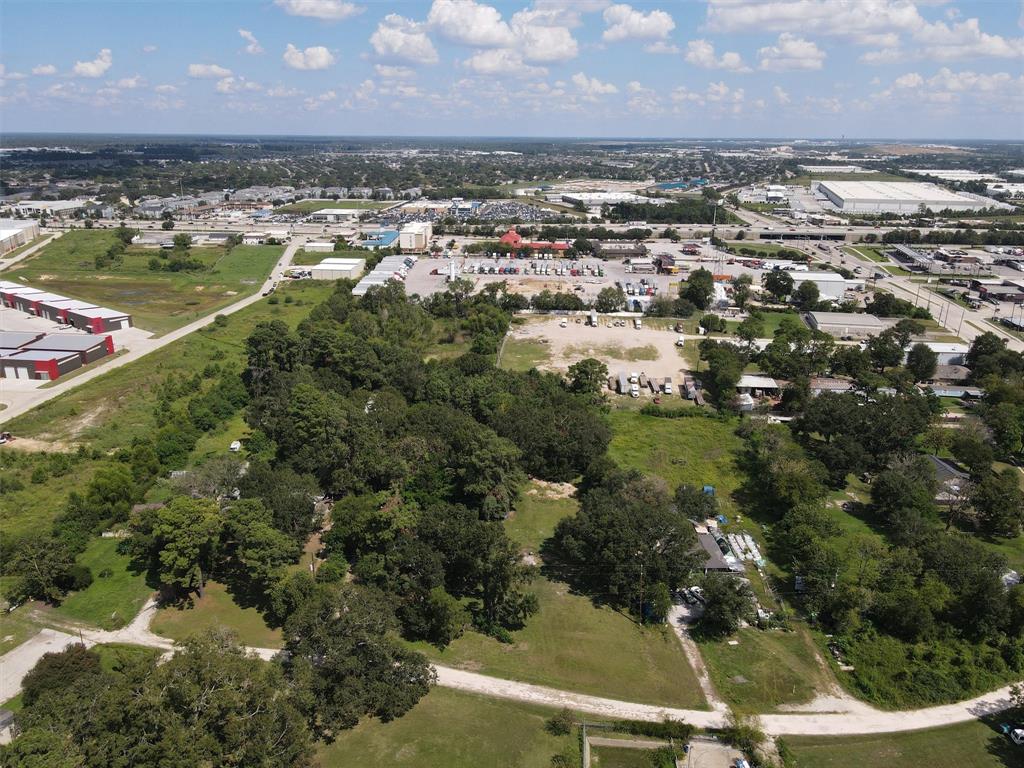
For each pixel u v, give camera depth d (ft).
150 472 345.10
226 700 169.58
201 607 256.52
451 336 595.47
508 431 368.89
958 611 253.44
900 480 324.19
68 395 435.53
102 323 568.41
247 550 253.85
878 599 254.27
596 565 282.15
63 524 294.25
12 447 371.56
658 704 216.54
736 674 230.89
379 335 565.53
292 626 216.95
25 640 236.22
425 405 402.93
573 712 211.41
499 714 209.46
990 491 316.40
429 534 263.70
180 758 157.17
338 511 287.28
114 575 273.95
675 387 497.46
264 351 464.24
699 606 268.00
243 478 304.91
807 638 250.57
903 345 552.41
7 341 510.58
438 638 242.99
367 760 189.78
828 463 363.97
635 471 336.29
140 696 167.43
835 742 202.28
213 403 426.51
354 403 388.57
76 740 160.35
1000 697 221.87
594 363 472.85
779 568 293.23
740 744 199.82
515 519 328.90
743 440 414.62
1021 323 639.35
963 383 516.73
